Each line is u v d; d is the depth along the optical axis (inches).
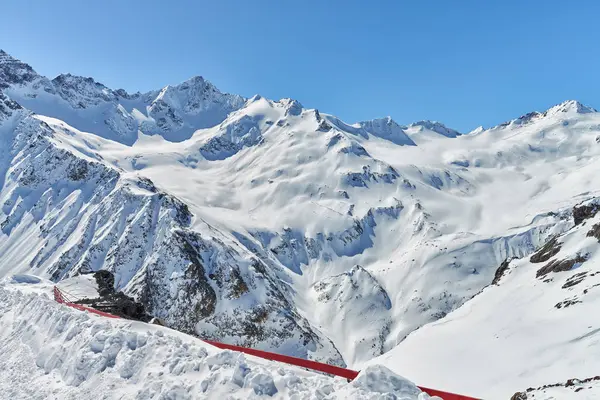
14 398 727.7
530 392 989.2
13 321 1122.7
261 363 631.2
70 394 670.5
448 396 514.9
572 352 1594.5
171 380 605.0
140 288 4281.5
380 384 508.1
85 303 1430.9
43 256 6008.9
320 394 508.4
